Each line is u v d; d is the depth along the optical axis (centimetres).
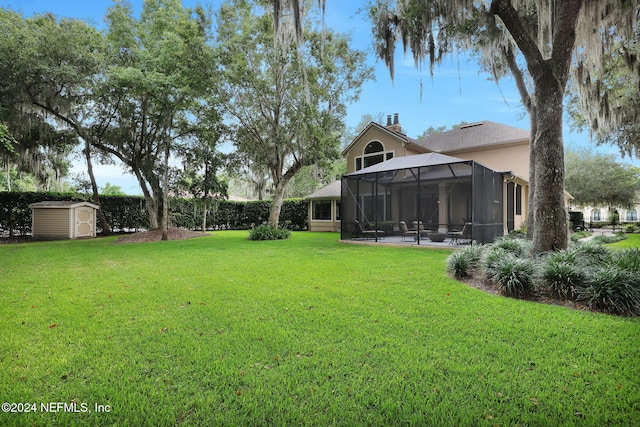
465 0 676
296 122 1366
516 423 195
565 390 227
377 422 196
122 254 941
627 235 1619
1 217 1548
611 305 393
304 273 633
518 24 622
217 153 1683
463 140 1980
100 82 1343
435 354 279
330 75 1398
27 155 1496
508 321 361
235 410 207
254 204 2459
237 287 520
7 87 1160
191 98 1338
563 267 457
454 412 204
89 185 1741
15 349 290
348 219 1377
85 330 336
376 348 292
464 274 586
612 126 1066
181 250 1043
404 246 1131
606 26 720
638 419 195
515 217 1681
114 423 195
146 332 330
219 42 1346
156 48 1327
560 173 609
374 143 2000
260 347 295
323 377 244
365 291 491
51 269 692
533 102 879
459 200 1605
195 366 260
